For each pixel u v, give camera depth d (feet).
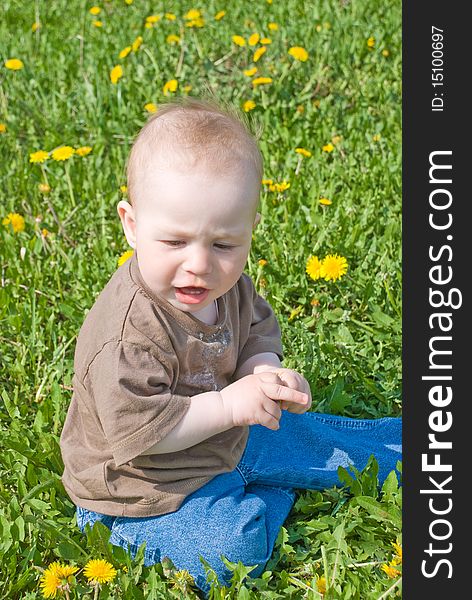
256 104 16.42
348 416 9.46
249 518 7.32
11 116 16.15
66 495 8.18
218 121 6.95
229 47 19.01
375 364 9.93
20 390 9.65
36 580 7.36
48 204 12.56
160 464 7.36
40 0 23.97
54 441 8.44
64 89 17.56
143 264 7.00
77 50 19.65
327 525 7.77
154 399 7.01
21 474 8.28
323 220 12.28
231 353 7.65
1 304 10.87
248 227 6.94
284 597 7.09
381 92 16.63
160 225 6.75
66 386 9.45
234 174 6.73
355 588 6.93
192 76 17.60
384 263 11.33
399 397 9.53
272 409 7.22
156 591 7.09
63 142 15.31
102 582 6.89
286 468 8.07
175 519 7.39
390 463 8.51
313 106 16.37
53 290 11.35
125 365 6.98
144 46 18.39
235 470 7.96
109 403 6.98
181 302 7.08
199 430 7.13
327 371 9.67
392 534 7.67
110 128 15.72
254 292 8.23
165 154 6.73
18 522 7.66
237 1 22.50
